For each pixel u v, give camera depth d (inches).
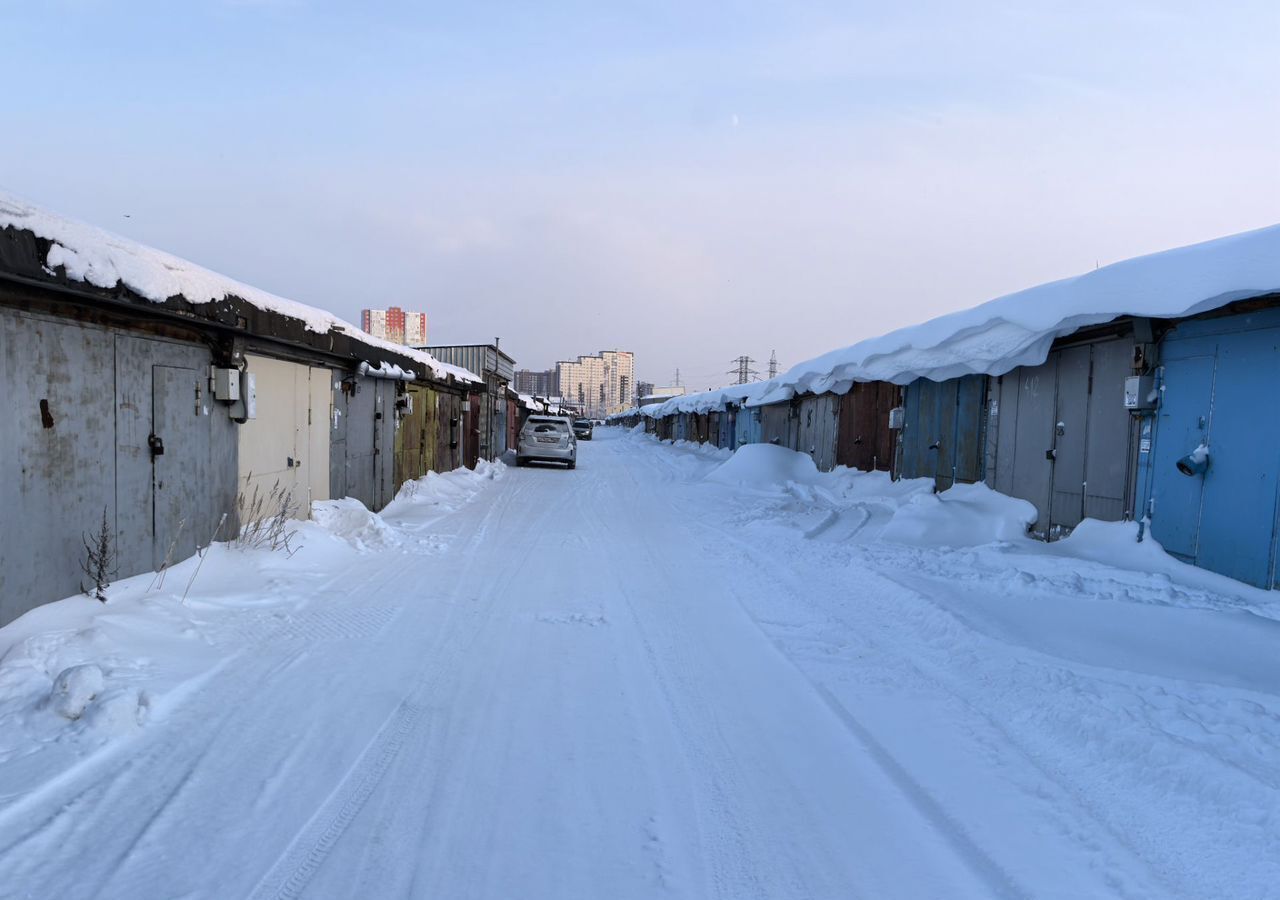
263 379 313.9
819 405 761.0
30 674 152.0
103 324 205.8
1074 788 131.3
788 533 400.8
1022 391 402.6
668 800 126.0
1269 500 239.8
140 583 219.3
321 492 381.4
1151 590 249.1
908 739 151.1
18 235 153.3
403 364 498.3
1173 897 100.5
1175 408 282.7
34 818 111.5
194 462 256.7
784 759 141.8
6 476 171.2
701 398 1486.2
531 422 984.9
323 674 177.2
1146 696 160.6
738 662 196.2
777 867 108.0
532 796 125.8
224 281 254.7
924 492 484.4
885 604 254.8
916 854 111.7
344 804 120.7
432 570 298.5
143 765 129.8
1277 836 109.9
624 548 364.8
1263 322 243.1
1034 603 244.1
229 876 100.9
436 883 101.5
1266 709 150.5
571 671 186.4
